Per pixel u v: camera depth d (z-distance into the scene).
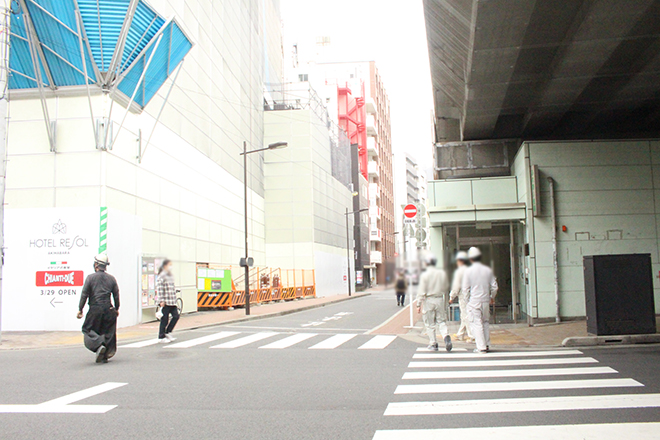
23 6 15.03
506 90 14.60
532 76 13.62
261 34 42.59
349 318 20.45
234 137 32.22
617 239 14.90
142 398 6.46
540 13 10.17
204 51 26.61
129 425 5.27
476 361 9.12
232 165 31.66
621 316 10.98
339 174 56.78
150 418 5.53
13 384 7.37
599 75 13.67
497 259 17.69
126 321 16.83
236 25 33.12
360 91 76.88
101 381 7.57
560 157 15.26
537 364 8.65
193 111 25.00
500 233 17.56
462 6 10.16
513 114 17.66
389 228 93.56
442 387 6.96
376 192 80.75
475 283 10.22
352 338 13.12
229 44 31.44
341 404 6.09
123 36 15.91
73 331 15.25
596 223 15.02
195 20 25.16
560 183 15.20
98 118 16.27
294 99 49.09
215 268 25.64
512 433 4.88
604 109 16.84
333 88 72.06
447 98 17.42
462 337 12.33
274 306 29.06
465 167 18.98
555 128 18.55
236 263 31.91
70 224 15.73
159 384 7.33
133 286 17.44
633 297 11.01
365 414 5.63
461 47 12.41
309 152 43.75
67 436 4.91
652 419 5.27
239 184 33.12
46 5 15.24
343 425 5.22
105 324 9.31
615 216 14.98
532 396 6.34
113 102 16.81
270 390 6.89
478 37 11.12
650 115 17.28
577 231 15.02
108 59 16.09
